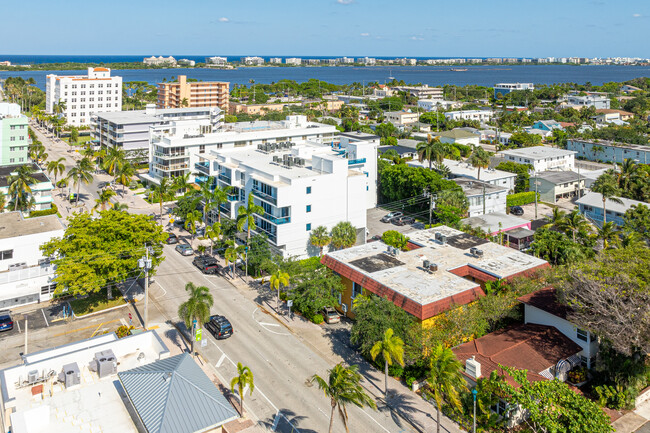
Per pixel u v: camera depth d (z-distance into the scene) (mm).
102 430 33094
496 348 45000
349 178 78688
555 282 48531
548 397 34062
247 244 71062
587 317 41688
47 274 62250
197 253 79000
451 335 46031
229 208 84312
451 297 48656
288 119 138000
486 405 39312
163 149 112375
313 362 48531
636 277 41062
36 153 138875
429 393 43000
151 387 34531
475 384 41344
